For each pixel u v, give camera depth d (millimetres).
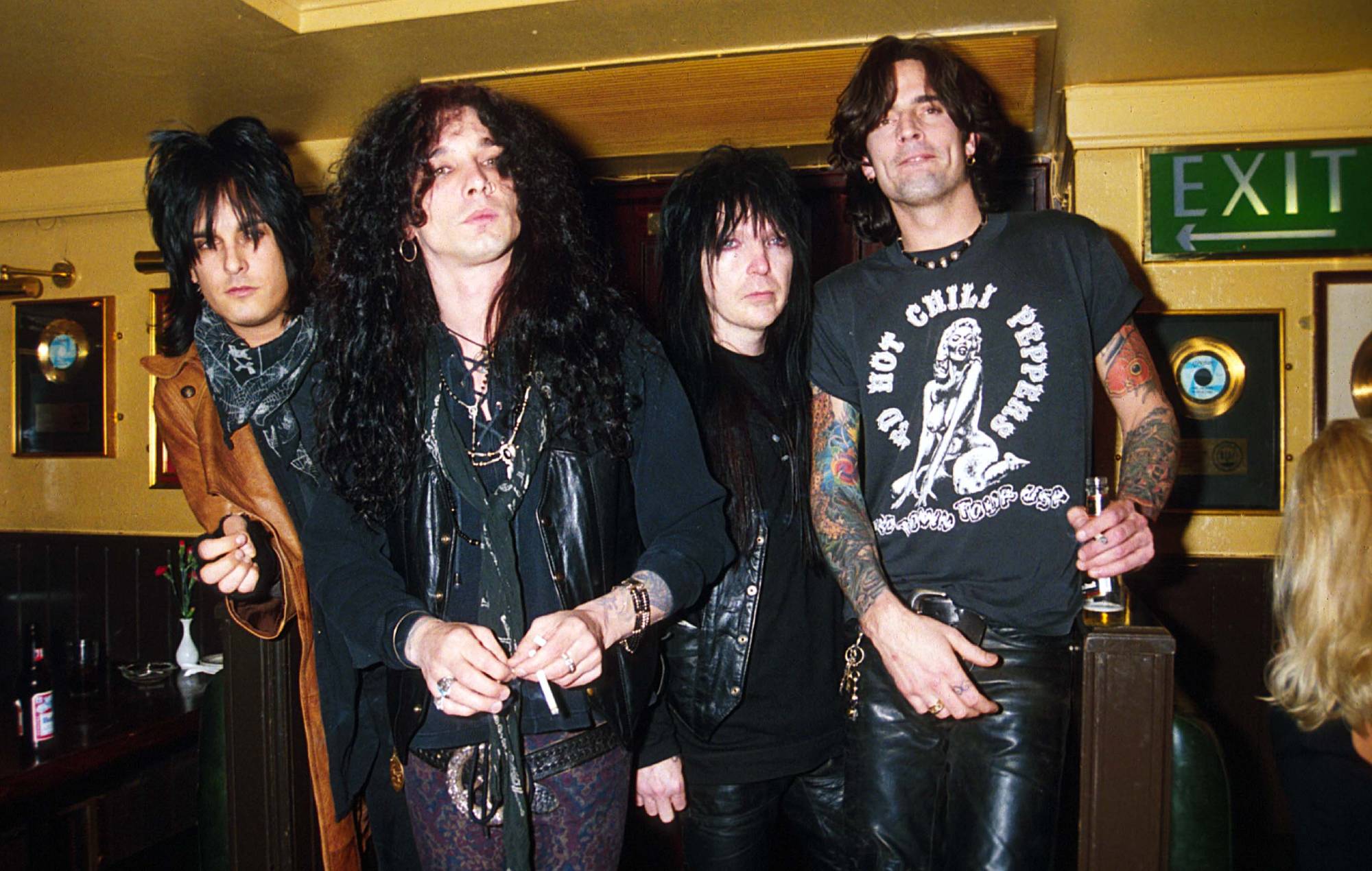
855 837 1684
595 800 1336
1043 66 2732
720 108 2979
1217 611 3020
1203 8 2381
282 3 2418
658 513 1423
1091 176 3031
